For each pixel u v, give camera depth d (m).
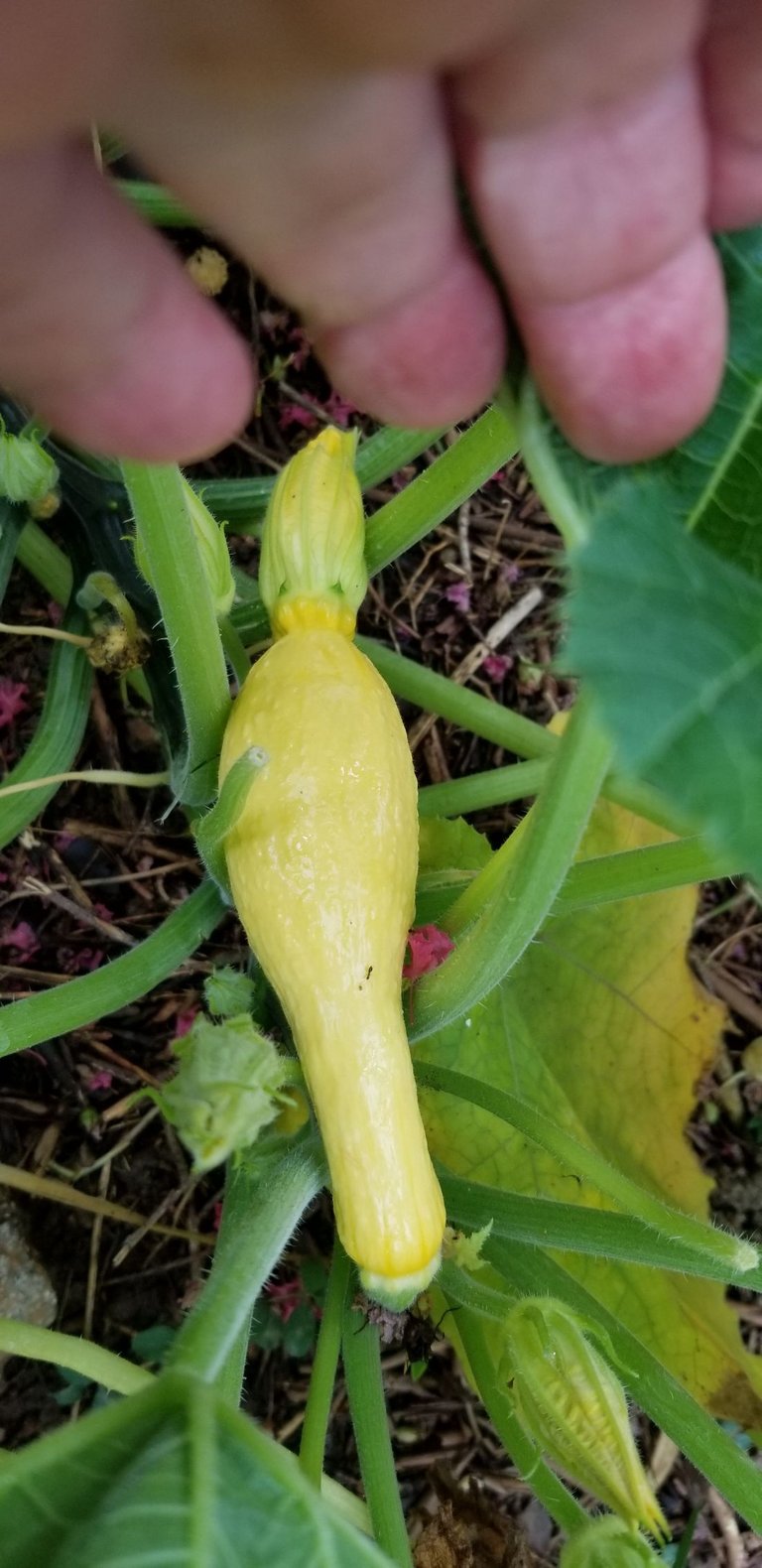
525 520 0.43
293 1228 0.23
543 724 0.43
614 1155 0.37
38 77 0.13
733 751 0.12
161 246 0.18
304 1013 0.22
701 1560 0.41
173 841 0.38
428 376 0.19
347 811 0.22
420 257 0.17
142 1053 0.37
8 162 0.15
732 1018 0.44
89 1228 0.37
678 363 0.18
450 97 0.16
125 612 0.30
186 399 0.19
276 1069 0.20
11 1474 0.15
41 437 0.27
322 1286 0.37
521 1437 0.27
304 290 0.18
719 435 0.20
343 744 0.23
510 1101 0.26
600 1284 0.36
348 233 0.17
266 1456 0.16
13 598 0.37
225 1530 0.15
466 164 0.17
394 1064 0.22
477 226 0.18
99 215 0.16
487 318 0.18
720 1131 0.43
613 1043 0.37
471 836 0.36
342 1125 0.22
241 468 0.40
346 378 0.19
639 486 0.14
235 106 0.14
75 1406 0.36
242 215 0.16
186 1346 0.19
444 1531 0.29
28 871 0.37
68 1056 0.37
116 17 0.13
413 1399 0.40
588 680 0.13
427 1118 0.35
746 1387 0.35
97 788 0.38
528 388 0.18
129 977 0.27
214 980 0.26
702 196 0.17
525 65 0.15
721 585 0.14
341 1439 0.38
